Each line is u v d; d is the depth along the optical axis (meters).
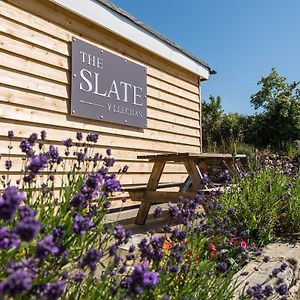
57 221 1.61
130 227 4.05
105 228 1.88
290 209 3.73
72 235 1.59
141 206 4.24
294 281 2.48
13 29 3.89
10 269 1.00
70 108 4.55
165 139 6.45
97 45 5.05
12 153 3.81
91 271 1.26
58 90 4.41
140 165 5.76
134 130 5.70
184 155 3.88
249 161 5.24
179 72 6.99
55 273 1.32
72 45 4.62
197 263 1.90
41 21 4.23
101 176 1.54
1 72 3.76
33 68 4.11
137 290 1.11
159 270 1.60
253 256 2.70
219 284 1.81
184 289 1.60
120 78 5.41
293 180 4.16
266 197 3.40
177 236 1.71
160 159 4.16
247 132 16.62
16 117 3.88
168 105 6.60
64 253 1.33
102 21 4.95
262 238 3.25
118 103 5.34
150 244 1.58
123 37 5.39
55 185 4.11
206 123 17.16
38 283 1.08
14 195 0.92
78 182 2.08
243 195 3.42
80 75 4.71
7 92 3.81
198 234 2.27
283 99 16.19
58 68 4.43
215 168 5.77
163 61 6.51
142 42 5.74
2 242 0.94
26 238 0.84
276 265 2.57
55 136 4.32
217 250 2.19
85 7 4.67
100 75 5.04
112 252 1.43
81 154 2.34
